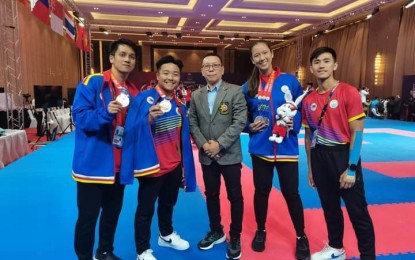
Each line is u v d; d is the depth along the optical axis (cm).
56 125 1055
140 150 236
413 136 1027
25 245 298
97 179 216
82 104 213
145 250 259
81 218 223
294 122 264
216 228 296
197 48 2648
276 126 262
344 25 1881
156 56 2591
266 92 271
